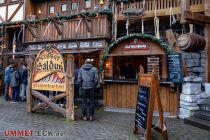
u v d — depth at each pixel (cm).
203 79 1030
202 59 1038
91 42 1232
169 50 851
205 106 770
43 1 1515
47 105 826
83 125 702
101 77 954
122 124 719
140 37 912
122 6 1188
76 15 1254
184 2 859
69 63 773
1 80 1466
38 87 848
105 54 964
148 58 940
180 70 804
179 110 834
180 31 1177
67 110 762
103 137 586
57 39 1313
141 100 587
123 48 949
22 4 1515
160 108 538
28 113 860
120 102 935
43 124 706
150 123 534
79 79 773
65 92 777
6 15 1562
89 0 1373
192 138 593
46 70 828
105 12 1184
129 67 1160
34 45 1411
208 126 666
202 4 1028
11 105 1046
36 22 1379
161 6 1114
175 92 844
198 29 1105
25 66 1239
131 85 918
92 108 771
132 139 572
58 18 1307
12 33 1603
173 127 699
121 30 1299
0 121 735
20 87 1206
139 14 1121
